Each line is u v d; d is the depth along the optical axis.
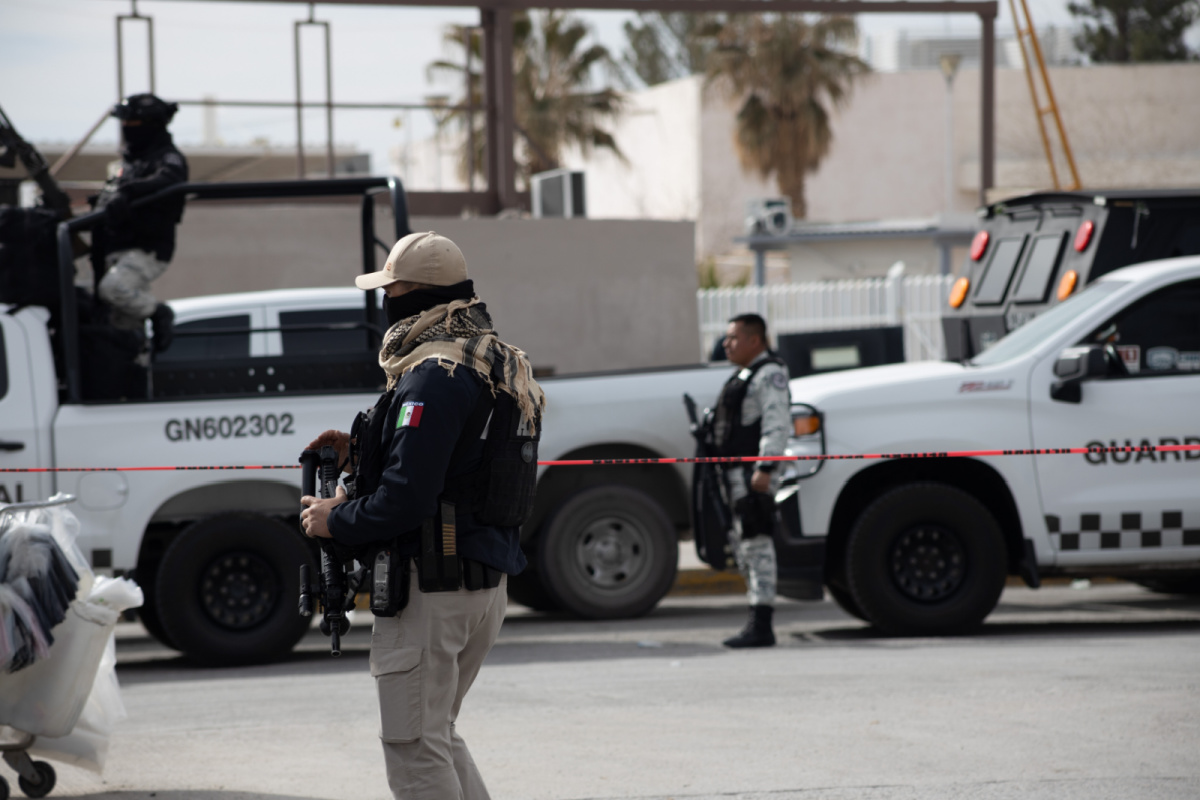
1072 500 14.45
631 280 30.25
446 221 29.17
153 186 14.94
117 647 16.73
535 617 17.38
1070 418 14.50
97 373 15.10
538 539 16.09
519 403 6.30
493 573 6.25
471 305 6.32
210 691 12.74
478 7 32.25
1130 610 16.83
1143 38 110.81
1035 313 19.56
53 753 8.70
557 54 67.50
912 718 10.39
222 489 14.77
